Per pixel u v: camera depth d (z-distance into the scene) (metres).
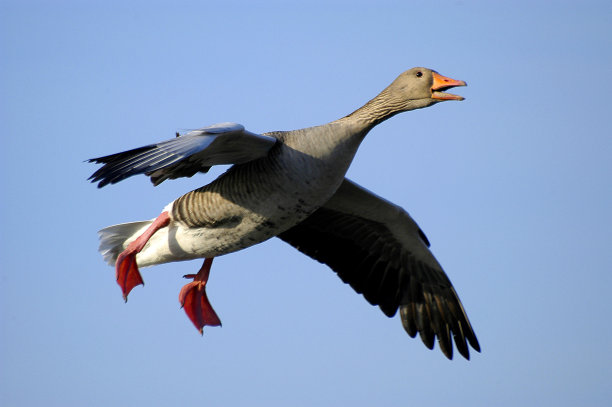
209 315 15.40
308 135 12.81
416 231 15.56
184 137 11.55
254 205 12.90
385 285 16.45
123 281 13.60
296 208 12.97
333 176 12.92
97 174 11.39
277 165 12.60
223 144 12.27
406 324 16.39
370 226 15.77
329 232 16.06
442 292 16.44
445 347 16.45
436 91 13.81
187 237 13.65
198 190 13.32
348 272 16.28
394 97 13.82
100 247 14.58
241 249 13.70
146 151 11.45
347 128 13.20
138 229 14.38
